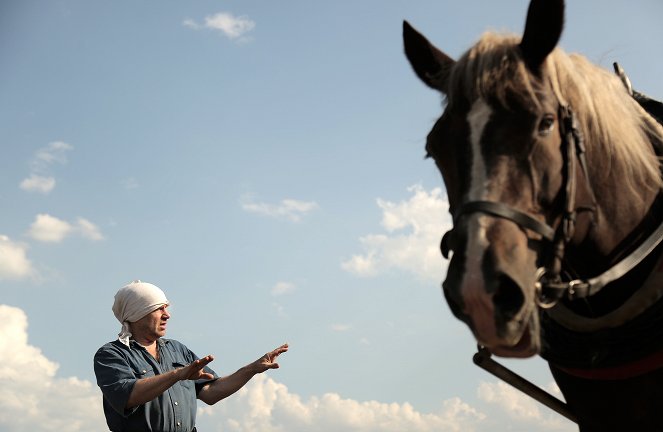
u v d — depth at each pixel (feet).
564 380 10.32
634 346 9.33
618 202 9.48
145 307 13.64
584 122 9.32
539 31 9.05
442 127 9.27
